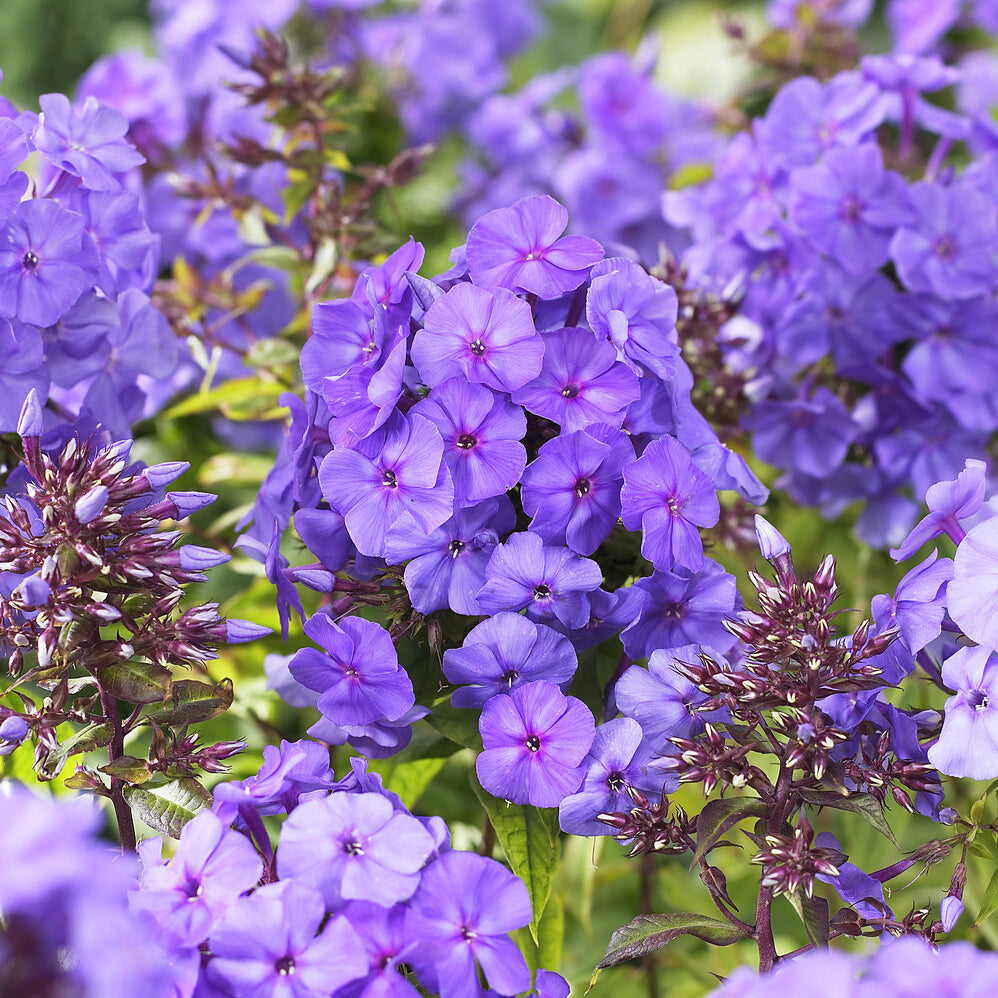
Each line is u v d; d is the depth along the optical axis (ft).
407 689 2.77
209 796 2.77
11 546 2.73
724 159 3.25
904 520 3.19
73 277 2.85
